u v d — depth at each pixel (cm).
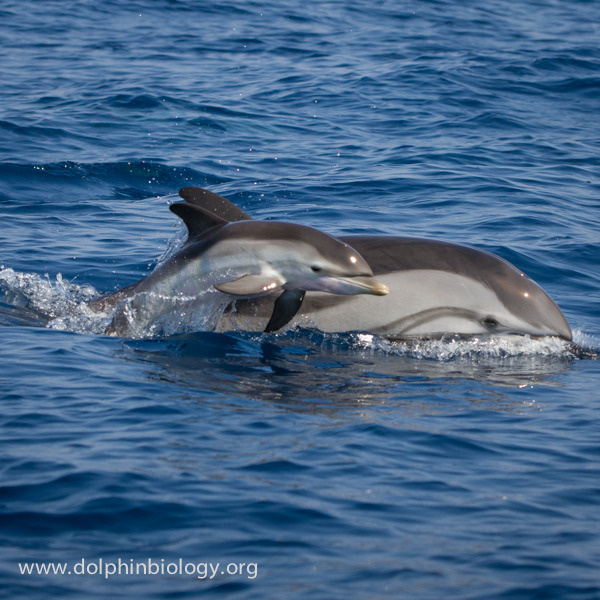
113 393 2617
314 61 10031
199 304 3231
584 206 5503
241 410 2534
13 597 1602
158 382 2748
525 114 8081
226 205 3281
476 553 1783
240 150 6638
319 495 2014
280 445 2280
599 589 1655
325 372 2953
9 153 6144
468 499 2022
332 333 3328
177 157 6338
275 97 8331
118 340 3194
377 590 1647
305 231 3062
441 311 3241
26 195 5434
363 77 9162
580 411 2628
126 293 3400
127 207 5306
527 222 5041
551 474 2166
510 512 1961
